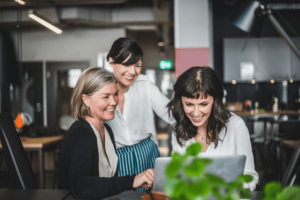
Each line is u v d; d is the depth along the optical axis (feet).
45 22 14.47
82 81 4.22
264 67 19.06
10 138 5.21
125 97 5.68
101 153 4.29
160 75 30.45
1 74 22.88
